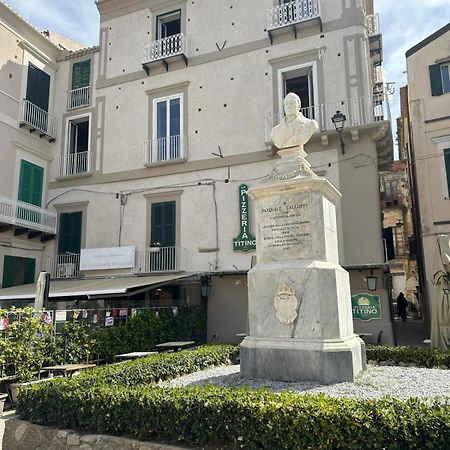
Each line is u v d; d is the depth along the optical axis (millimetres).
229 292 14938
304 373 5918
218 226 15711
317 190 6527
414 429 3551
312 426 3801
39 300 9938
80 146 19984
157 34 18469
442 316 8820
